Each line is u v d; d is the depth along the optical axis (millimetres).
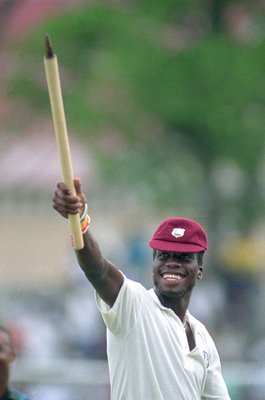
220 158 82625
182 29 83875
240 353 58031
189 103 79875
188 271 26000
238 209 84375
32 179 108938
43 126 89688
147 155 84438
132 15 82375
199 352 25891
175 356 25438
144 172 84312
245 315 73750
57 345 66062
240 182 84500
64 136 22703
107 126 82125
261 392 41750
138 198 89312
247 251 83188
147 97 80188
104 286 24859
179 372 25438
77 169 98000
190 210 84875
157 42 80875
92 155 85375
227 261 83062
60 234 110688
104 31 81500
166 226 26188
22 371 42875
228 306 74688
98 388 42594
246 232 84375
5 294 84812
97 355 62906
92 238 24516
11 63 85812
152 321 25375
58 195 23438
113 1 85125
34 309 76875
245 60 80062
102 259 24688
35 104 86375
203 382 26156
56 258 110438
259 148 82062
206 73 79625
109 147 84688
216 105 79688
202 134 81562
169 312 25688
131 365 25172
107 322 25188
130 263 84375
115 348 25359
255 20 84438
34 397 42562
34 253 110812
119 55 80250
